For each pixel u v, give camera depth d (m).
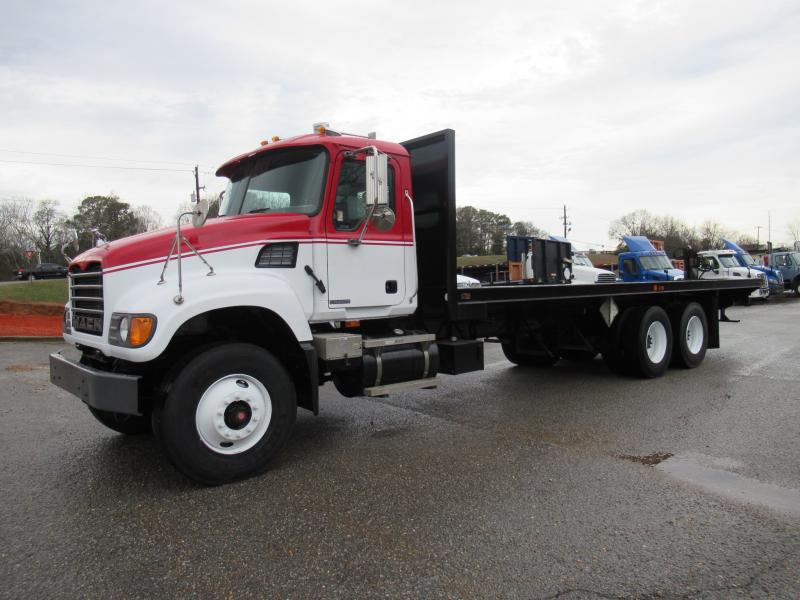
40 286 23.56
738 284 9.88
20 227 61.56
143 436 5.45
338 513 3.62
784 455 4.61
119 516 3.61
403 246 5.43
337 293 4.95
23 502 3.86
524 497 3.83
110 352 4.03
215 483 4.10
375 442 5.15
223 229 4.44
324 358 4.68
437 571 2.90
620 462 4.51
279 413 4.37
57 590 2.75
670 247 81.69
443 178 5.62
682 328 8.48
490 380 8.07
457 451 4.85
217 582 2.82
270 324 4.63
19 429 5.71
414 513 3.60
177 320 3.93
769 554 3.03
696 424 5.55
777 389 7.01
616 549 3.11
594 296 7.18
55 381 4.67
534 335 8.24
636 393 7.02
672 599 2.63
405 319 5.79
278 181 5.15
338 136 5.12
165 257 4.27
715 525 3.38
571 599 2.64
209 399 4.06
